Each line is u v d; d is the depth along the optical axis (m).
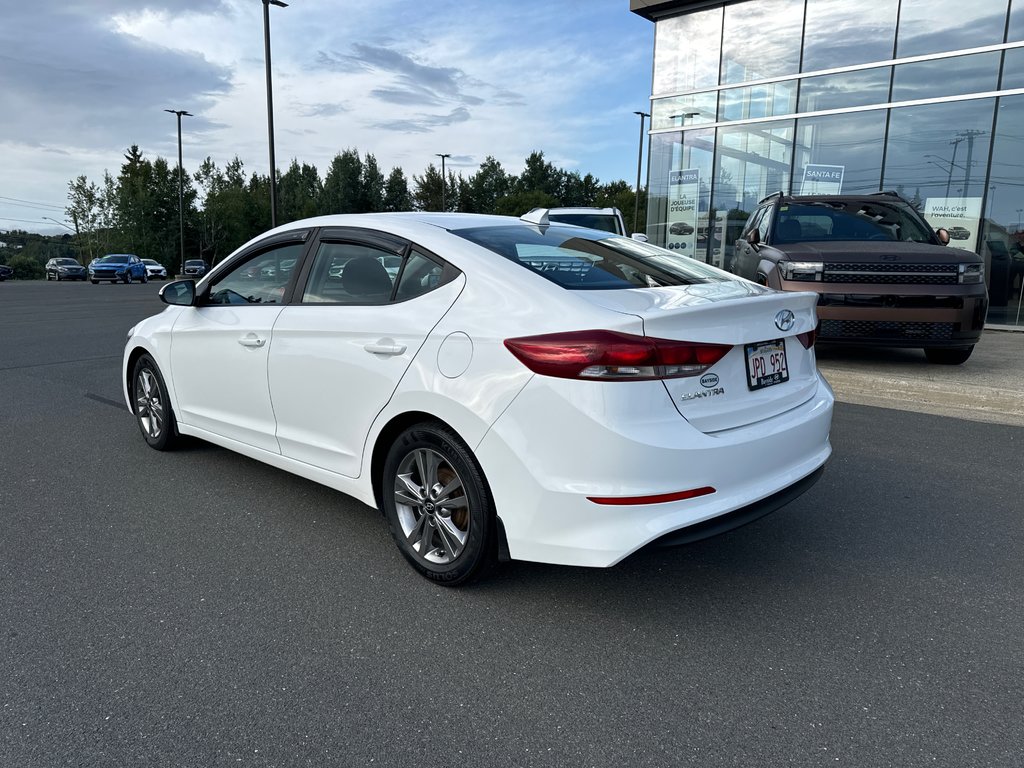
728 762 2.07
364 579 3.21
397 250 3.31
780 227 8.38
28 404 6.61
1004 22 11.56
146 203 61.91
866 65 13.20
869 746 2.13
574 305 2.69
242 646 2.68
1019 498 4.18
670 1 15.38
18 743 2.15
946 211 12.52
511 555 2.78
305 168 87.94
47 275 46.06
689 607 2.97
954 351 7.68
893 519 3.88
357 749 2.13
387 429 3.19
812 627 2.81
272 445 3.88
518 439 2.66
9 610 2.93
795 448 2.99
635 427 2.54
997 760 2.07
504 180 87.12
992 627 2.80
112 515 3.94
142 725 2.23
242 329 3.90
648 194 16.95
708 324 2.70
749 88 14.84
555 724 2.25
